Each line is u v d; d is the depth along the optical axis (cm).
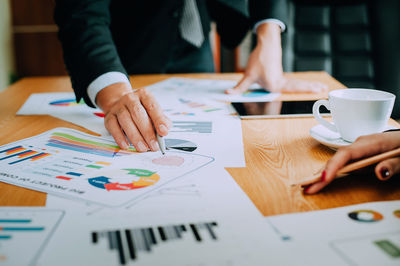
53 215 37
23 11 253
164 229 34
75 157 54
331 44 165
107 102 69
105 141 62
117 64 76
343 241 32
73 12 80
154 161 52
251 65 101
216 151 56
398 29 156
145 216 37
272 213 37
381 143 45
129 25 122
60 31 82
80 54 77
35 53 261
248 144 59
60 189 43
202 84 112
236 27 133
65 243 32
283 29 107
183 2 123
